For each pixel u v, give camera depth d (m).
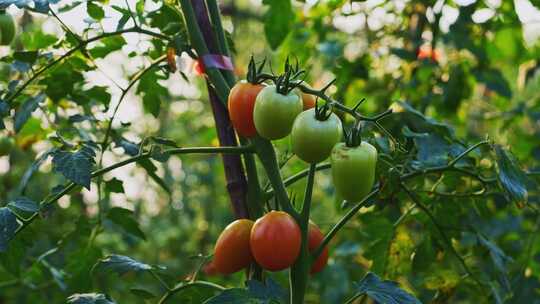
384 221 1.31
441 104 1.87
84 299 1.02
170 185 4.90
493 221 2.00
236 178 1.06
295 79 0.93
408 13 1.88
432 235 1.29
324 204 3.40
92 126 1.39
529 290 1.62
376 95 1.92
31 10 1.08
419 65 1.84
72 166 0.99
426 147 1.17
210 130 2.17
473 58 1.91
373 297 0.92
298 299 0.95
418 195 1.26
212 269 1.13
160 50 1.22
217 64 1.02
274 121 0.89
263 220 0.93
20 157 2.73
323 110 0.88
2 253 1.12
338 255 2.07
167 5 1.18
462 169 1.13
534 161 2.01
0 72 1.36
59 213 2.56
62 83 1.25
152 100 1.28
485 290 1.34
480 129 2.50
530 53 1.97
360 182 0.88
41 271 1.41
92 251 1.26
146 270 1.07
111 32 1.11
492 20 1.80
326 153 0.88
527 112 1.97
